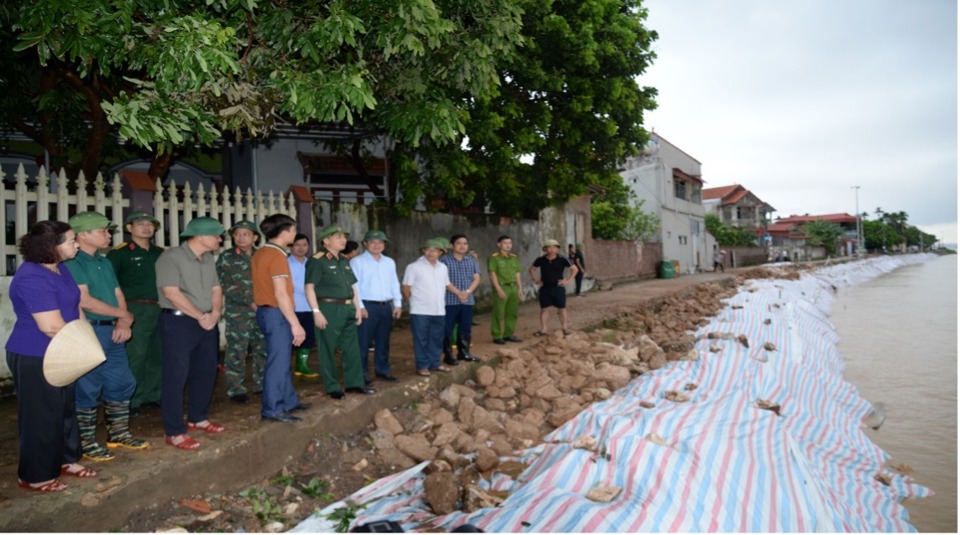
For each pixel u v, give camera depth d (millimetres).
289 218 5258
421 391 6922
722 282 23438
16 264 6441
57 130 10227
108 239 4570
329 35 4789
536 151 13820
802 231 76500
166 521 4051
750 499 4840
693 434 5875
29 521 3498
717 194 60594
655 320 13445
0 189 6238
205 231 4645
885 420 8125
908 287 31219
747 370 9094
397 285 6980
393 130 6676
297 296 7031
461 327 8023
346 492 4965
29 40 4016
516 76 12398
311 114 5207
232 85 4926
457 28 6156
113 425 4473
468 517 4535
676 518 4492
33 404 3639
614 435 5824
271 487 4781
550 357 8945
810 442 6695
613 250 23719
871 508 5371
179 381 4539
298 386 6684
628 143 14445
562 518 4355
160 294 4562
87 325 3830
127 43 4359
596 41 12570
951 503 5590
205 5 4773
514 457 5977
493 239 15031
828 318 18266
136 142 4449
